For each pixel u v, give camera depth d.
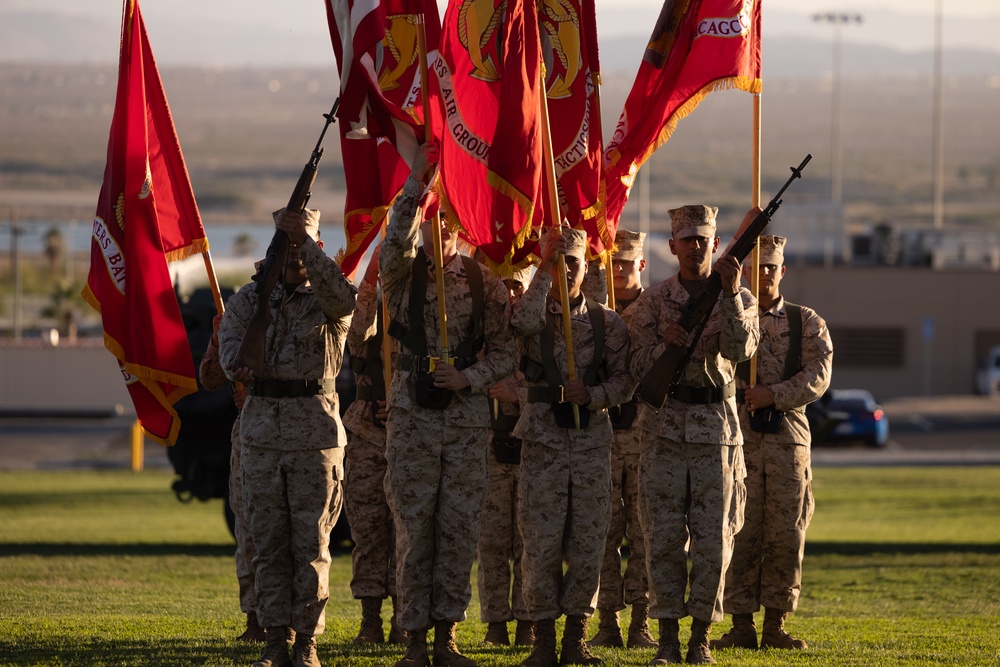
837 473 67.19
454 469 18.19
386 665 18.50
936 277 123.44
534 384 18.98
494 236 19.53
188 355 20.95
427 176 18.14
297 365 17.80
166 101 21.53
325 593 17.97
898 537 40.56
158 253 21.00
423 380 18.12
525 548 18.89
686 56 22.25
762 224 18.94
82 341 123.56
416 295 18.39
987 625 23.66
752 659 19.17
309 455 17.75
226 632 21.23
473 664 18.34
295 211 17.77
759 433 20.89
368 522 21.09
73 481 63.41
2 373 112.44
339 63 19.34
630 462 21.50
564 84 21.00
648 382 18.64
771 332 21.22
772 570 20.98
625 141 22.67
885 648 20.47
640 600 21.50
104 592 27.73
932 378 124.19
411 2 19.64
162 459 78.44
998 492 56.34
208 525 45.91
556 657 18.97
